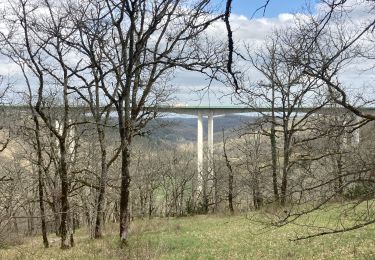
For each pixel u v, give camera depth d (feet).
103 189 104.68
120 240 81.41
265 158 149.59
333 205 35.68
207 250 75.77
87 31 81.10
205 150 208.13
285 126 124.47
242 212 155.22
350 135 36.37
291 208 34.86
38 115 100.37
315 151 37.04
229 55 17.61
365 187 32.99
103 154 102.83
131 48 76.23
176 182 217.97
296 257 63.26
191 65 61.36
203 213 199.52
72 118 107.04
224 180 203.00
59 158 99.86
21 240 127.13
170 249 78.48
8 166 124.47
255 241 79.97
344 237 71.82
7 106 97.45
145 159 213.25
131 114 83.20
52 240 122.31
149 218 180.96
